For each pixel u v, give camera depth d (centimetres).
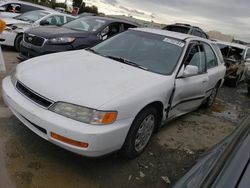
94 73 407
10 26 964
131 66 457
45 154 390
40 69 409
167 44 514
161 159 436
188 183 181
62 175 356
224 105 850
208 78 595
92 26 846
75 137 329
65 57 468
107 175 372
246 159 150
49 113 347
